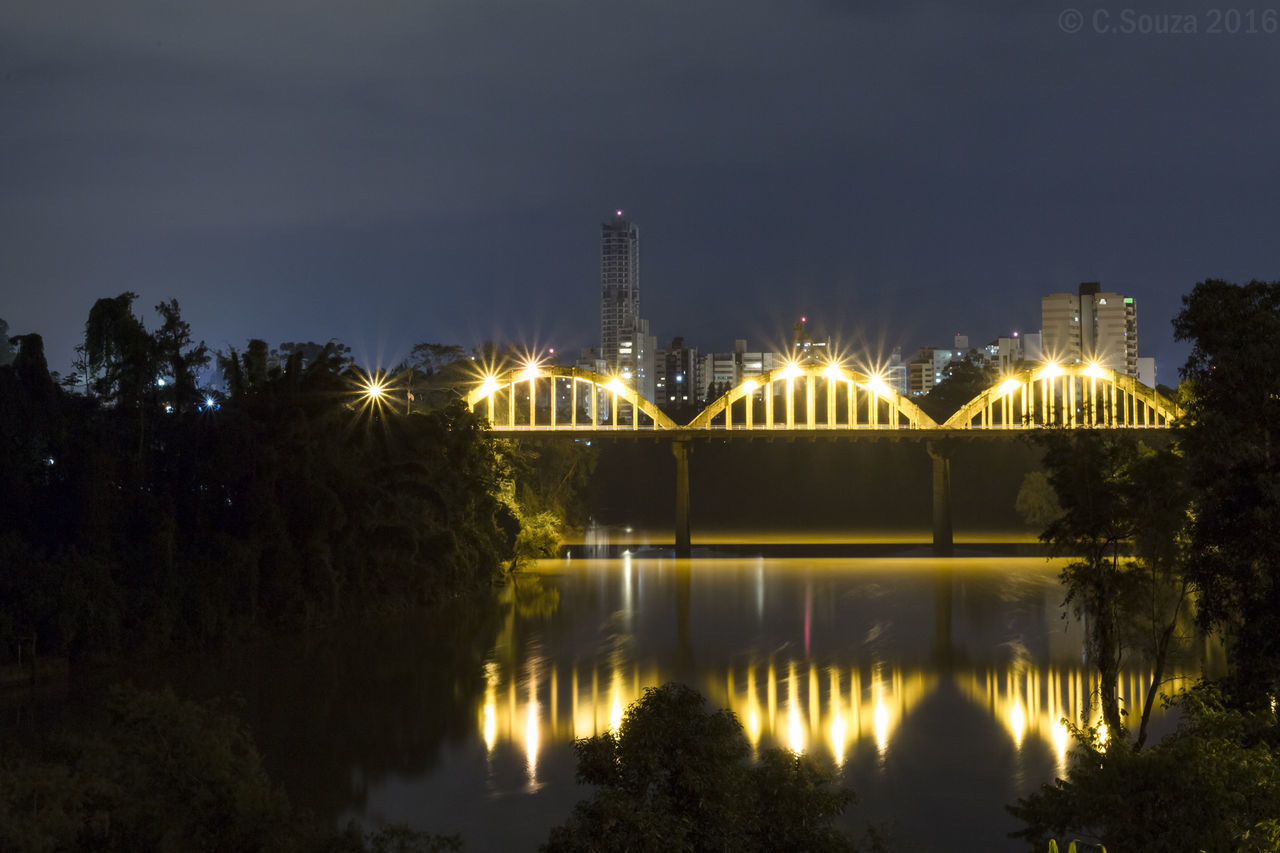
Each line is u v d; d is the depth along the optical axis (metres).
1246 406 41.47
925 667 69.69
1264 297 42.94
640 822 22.70
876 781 48.69
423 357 158.12
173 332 81.00
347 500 85.50
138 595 70.06
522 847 42.00
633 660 72.25
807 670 69.19
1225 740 29.16
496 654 74.00
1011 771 49.84
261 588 77.62
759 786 25.41
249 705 61.09
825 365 131.12
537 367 127.81
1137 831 27.44
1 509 69.94
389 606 87.50
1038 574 110.19
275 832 32.31
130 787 31.83
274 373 86.12
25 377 72.44
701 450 193.25
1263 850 25.70
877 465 184.62
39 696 61.38
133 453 75.94
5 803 28.81
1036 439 46.91
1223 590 42.06
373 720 58.41
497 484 107.12
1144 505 43.19
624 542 142.62
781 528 162.38
